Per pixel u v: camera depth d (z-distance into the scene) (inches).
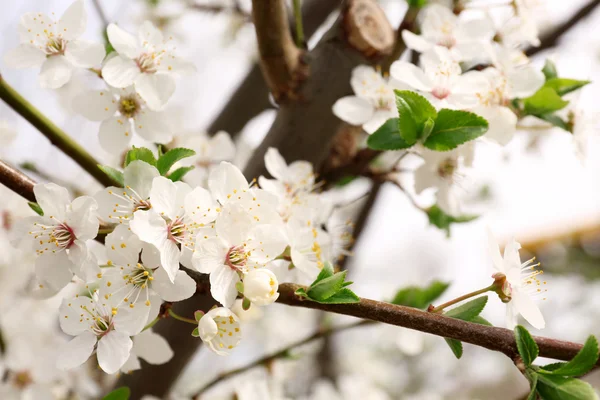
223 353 18.1
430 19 21.3
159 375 22.6
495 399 51.7
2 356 23.9
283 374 32.1
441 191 21.5
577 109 21.8
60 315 18.5
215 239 18.2
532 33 22.4
